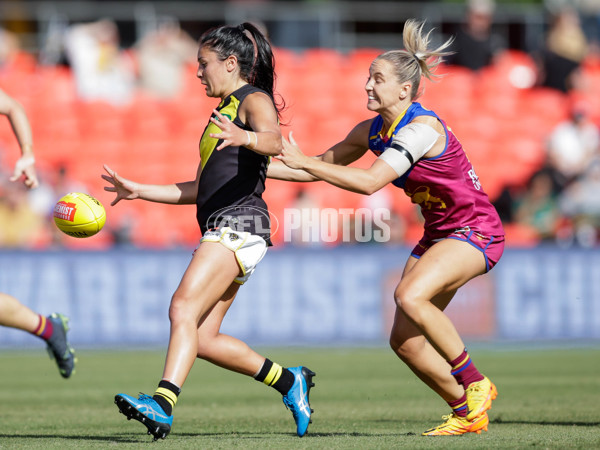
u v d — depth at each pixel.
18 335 46.41
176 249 45.50
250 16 65.38
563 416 21.47
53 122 60.91
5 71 63.91
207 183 17.19
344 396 27.55
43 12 64.38
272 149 15.97
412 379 32.31
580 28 74.19
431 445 15.45
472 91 65.12
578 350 43.06
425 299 17.03
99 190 56.72
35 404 25.69
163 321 45.31
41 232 52.50
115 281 45.00
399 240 49.31
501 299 46.12
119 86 63.22
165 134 61.19
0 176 54.38
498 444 15.57
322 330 45.50
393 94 17.75
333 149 19.48
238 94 17.02
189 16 64.69
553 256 46.62
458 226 17.81
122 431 19.27
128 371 35.09
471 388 17.48
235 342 17.56
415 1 76.50
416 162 17.55
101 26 63.44
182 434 18.53
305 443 16.00
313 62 66.31
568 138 57.78
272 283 45.25
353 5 73.62
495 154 62.09
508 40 68.00
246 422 21.14
